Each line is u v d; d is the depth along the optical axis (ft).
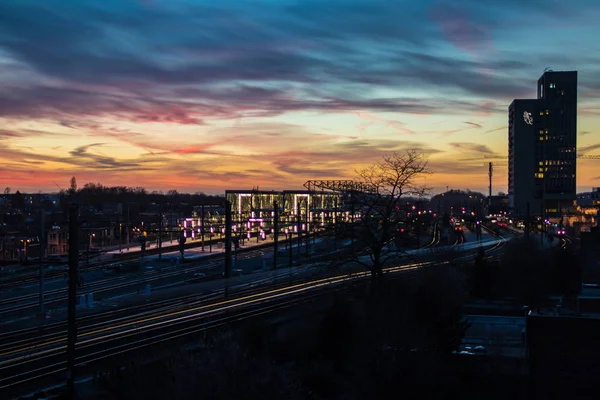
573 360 121.39
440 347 123.85
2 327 139.95
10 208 633.61
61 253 361.30
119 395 91.20
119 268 266.16
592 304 142.10
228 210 187.21
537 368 121.49
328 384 110.63
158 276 255.70
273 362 114.11
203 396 92.68
